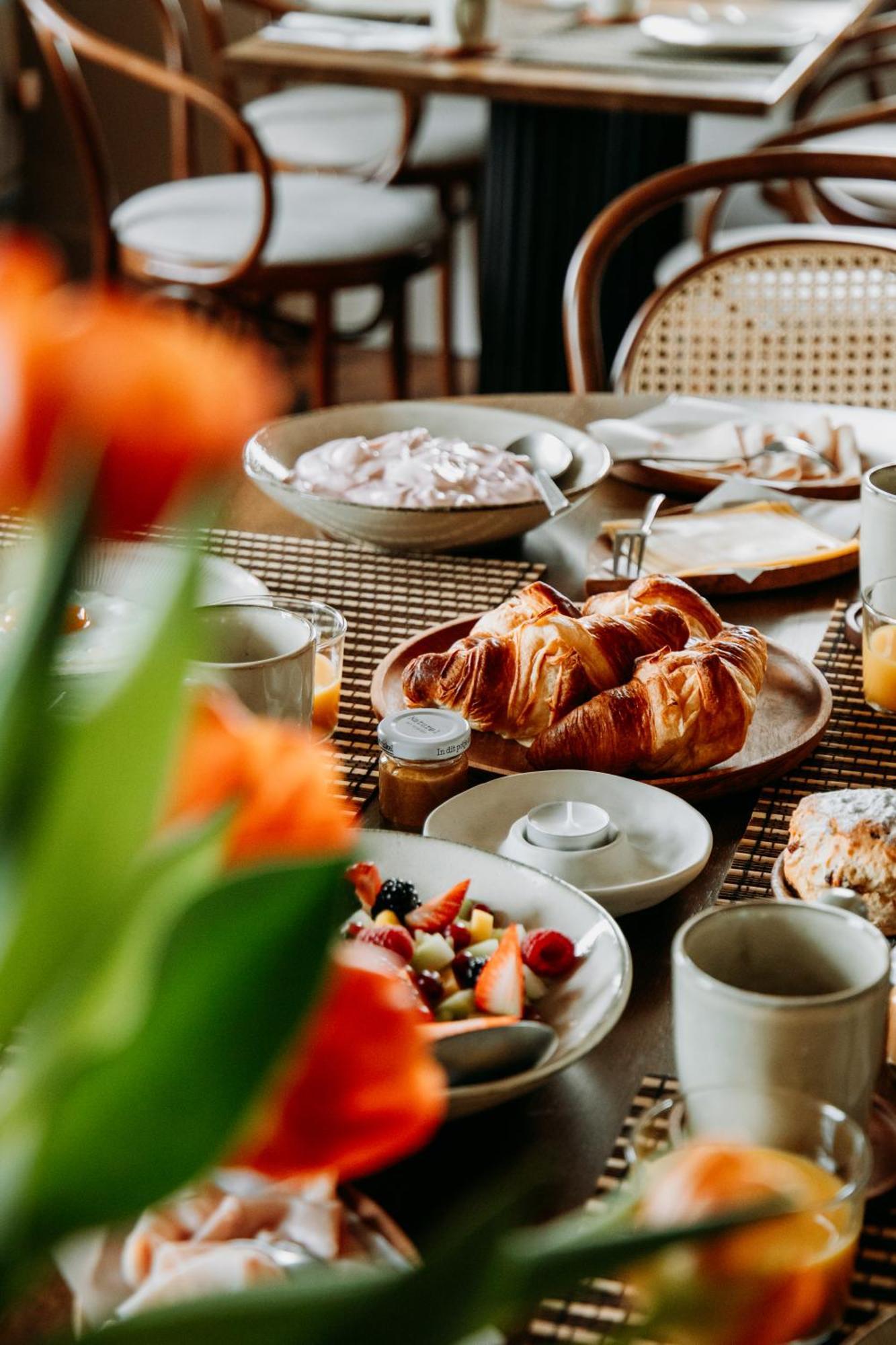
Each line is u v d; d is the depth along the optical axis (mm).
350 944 630
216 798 269
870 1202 589
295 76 2684
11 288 162
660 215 3197
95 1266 497
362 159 3275
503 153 3088
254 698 845
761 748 958
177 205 2998
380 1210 519
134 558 1074
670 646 957
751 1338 364
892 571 1080
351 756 966
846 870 762
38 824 208
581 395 1576
